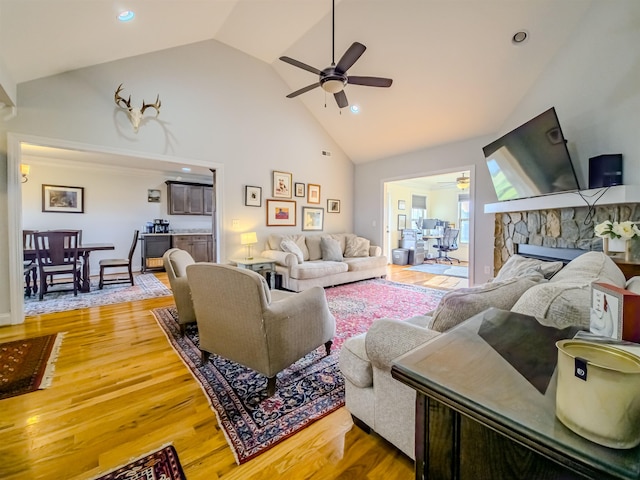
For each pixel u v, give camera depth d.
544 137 2.44
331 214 5.85
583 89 2.41
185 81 3.89
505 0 2.60
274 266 4.44
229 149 4.34
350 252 5.59
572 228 2.56
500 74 3.26
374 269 5.33
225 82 4.26
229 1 2.99
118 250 6.18
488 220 4.26
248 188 4.56
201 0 2.77
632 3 1.92
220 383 1.84
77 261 4.49
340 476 1.16
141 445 1.32
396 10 2.98
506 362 0.66
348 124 5.20
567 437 0.43
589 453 0.41
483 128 4.11
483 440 0.54
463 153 4.53
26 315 3.18
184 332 2.66
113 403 1.63
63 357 2.19
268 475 1.17
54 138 3.02
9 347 2.35
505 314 0.97
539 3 2.52
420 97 3.98
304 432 1.41
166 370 2.00
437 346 0.75
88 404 1.62
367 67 3.75
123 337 2.58
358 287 4.66
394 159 5.55
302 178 5.31
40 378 1.88
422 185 8.88
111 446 1.31
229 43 4.18
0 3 1.80
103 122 3.31
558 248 2.68
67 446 1.31
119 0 2.23
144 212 6.49
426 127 4.50
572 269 1.42
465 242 8.55
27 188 5.23
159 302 3.74
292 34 3.74
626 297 0.67
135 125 3.40
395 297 4.02
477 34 2.95
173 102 3.80
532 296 1.03
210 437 1.37
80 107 3.17
